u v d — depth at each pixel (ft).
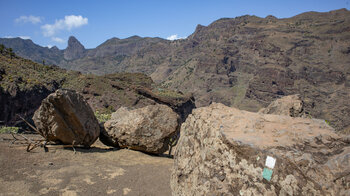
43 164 28.60
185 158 20.63
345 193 10.95
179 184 20.02
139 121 43.21
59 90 34.60
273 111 47.26
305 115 45.96
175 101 287.28
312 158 12.59
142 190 25.62
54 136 36.14
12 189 21.62
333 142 13.94
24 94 175.94
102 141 45.27
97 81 262.67
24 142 36.99
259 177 13.53
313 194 11.68
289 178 12.51
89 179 26.48
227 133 16.42
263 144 14.43
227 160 15.51
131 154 40.63
